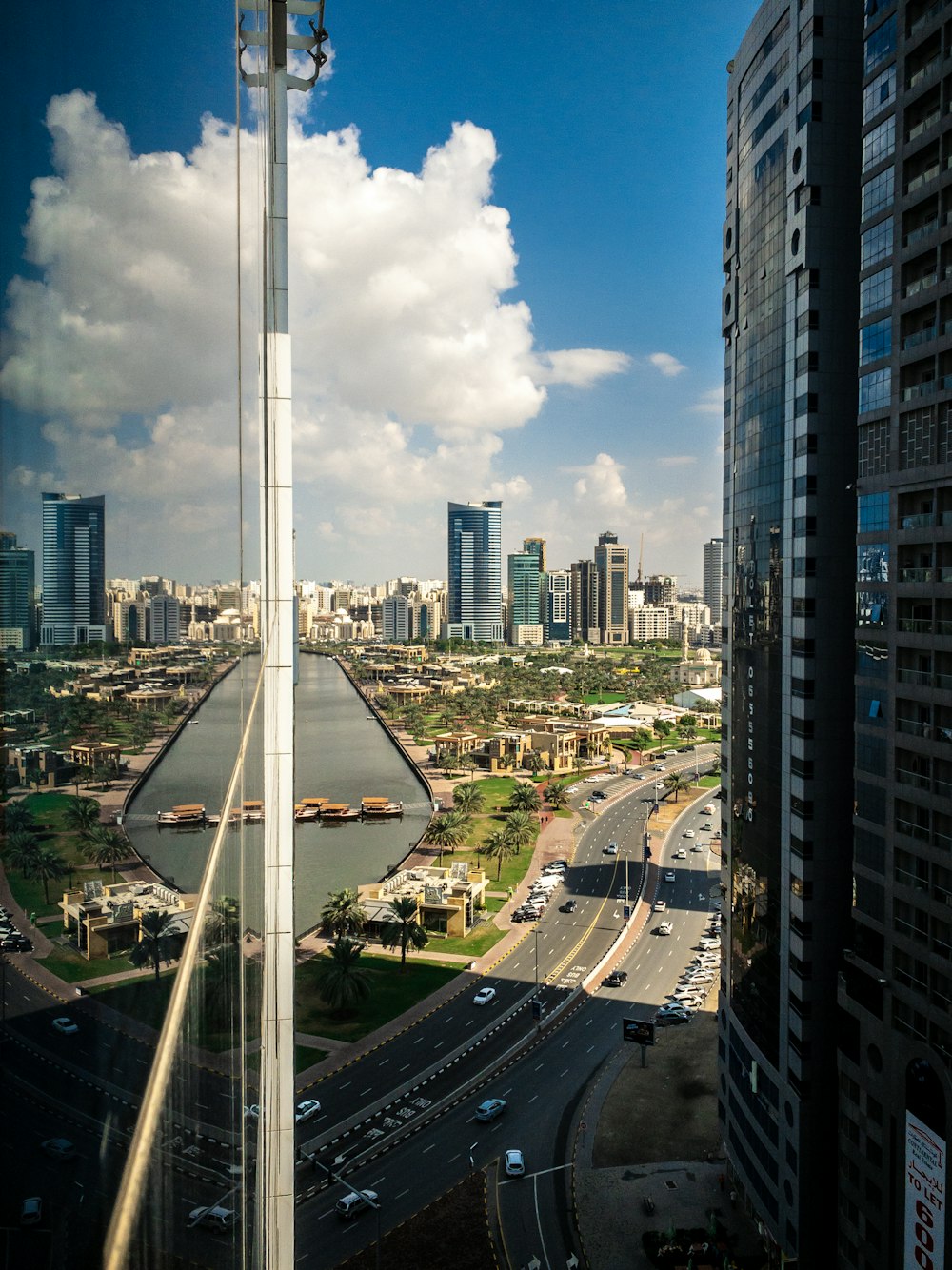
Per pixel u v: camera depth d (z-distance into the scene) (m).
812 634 59.41
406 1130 75.38
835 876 58.91
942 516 47.97
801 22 61.00
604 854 162.88
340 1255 60.44
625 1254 62.41
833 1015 58.50
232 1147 8.62
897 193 51.94
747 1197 66.56
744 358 72.00
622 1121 78.38
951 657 46.28
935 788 47.41
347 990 93.06
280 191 22.06
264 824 18.02
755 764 67.19
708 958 114.50
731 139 75.94
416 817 188.75
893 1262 48.66
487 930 122.94
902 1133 48.16
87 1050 3.53
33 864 3.12
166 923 5.26
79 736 3.77
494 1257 60.88
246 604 13.53
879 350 54.34
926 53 49.94
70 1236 3.14
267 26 19.22
